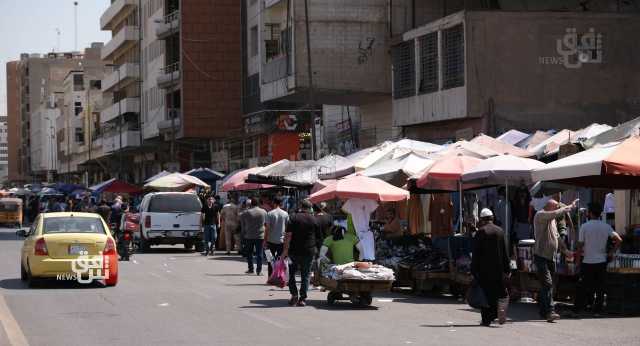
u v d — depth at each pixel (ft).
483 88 124.47
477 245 52.75
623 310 58.75
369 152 106.63
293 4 148.77
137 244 140.97
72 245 75.41
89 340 45.62
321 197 73.41
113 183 198.08
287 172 113.50
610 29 126.62
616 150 57.72
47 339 45.93
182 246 155.53
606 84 126.52
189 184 156.35
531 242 64.39
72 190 274.36
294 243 63.46
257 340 45.91
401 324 53.47
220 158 240.73
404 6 151.02
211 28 231.71
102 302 64.54
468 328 51.75
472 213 93.56
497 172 69.10
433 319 56.24
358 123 168.96
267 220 79.77
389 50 150.20
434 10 151.02
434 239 75.41
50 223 77.10
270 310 60.49
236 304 63.93
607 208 82.02
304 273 63.62
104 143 343.26
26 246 78.02
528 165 69.26
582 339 47.21
